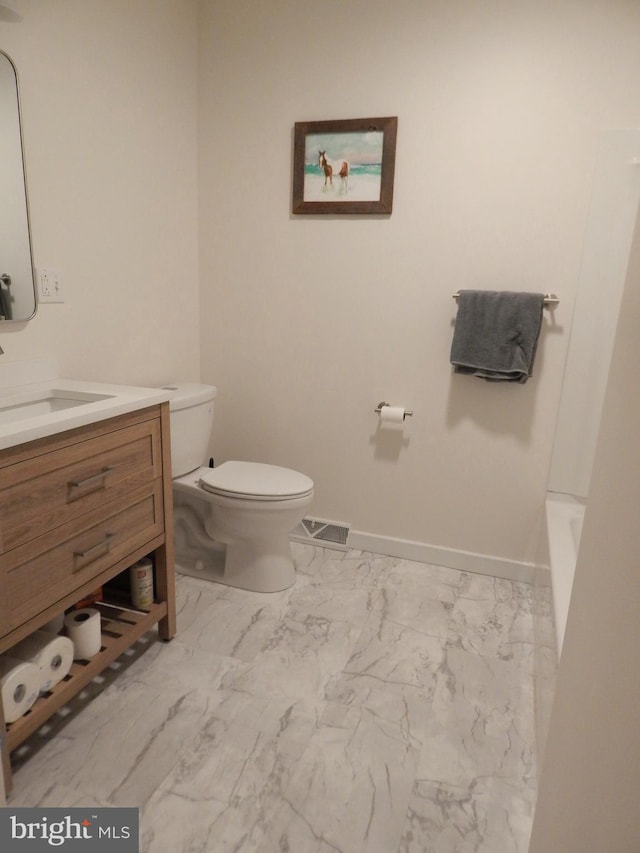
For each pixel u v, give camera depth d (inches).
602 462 28.1
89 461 59.4
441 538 103.1
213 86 99.6
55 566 56.8
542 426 93.0
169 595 77.2
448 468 100.0
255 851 50.1
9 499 50.5
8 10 61.9
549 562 75.5
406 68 88.6
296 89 94.8
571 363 89.4
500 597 93.3
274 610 87.3
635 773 18.8
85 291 81.2
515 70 83.5
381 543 106.7
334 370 103.3
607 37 78.8
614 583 23.1
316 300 101.7
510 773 59.3
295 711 66.5
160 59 90.4
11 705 54.0
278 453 110.9
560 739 29.9
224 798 55.0
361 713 66.6
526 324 86.8
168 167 95.8
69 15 72.9
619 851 19.5
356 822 53.2
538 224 87.0
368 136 91.6
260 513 86.2
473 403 95.9
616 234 83.7
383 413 98.2
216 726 63.8
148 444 69.1
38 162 71.2
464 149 88.2
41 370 75.0
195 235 105.8
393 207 93.7
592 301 86.6
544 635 71.1
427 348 96.8
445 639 81.4
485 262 90.8
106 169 82.3
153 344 97.4
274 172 99.1
